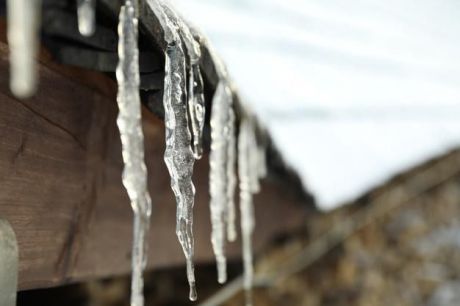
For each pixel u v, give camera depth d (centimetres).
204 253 255
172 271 378
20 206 110
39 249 119
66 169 130
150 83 119
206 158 217
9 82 105
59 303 300
